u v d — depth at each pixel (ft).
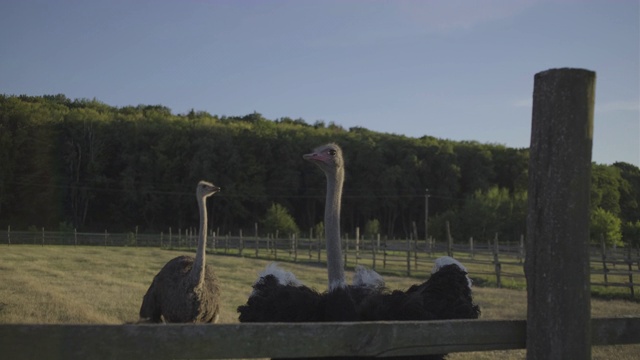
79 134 189.16
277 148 208.54
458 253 98.53
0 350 6.38
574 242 8.33
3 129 170.60
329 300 12.24
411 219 219.41
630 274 51.42
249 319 13.52
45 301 32.78
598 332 8.75
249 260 87.15
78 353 6.61
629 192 225.35
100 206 191.31
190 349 6.99
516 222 163.32
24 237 121.08
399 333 7.89
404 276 66.39
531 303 8.43
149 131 199.00
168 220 195.72
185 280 22.57
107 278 51.55
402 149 224.53
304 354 7.43
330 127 288.71
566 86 8.35
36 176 177.06
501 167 239.50
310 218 210.79
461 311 13.96
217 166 198.70
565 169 8.34
